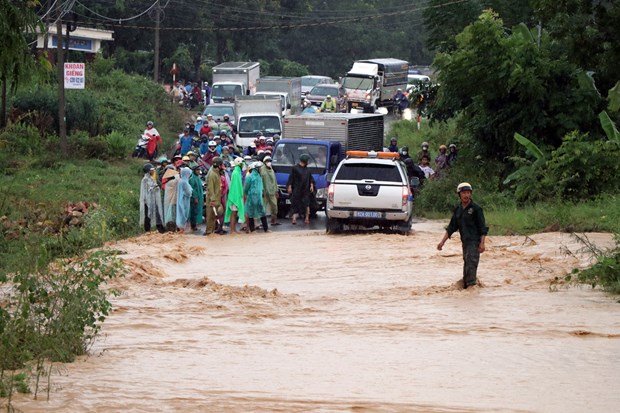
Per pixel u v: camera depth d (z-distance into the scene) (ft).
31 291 73.56
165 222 174.60
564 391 61.52
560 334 81.30
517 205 196.34
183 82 493.77
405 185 167.32
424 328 84.94
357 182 166.91
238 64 419.54
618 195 180.86
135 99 380.37
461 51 220.84
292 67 574.97
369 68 434.30
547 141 216.13
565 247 131.44
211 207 172.04
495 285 110.52
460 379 64.85
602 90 220.02
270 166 187.01
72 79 281.33
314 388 61.57
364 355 72.79
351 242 156.35
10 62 124.98
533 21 264.52
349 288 111.96
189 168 176.76
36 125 298.56
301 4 593.01
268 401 57.57
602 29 199.11
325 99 403.13
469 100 231.91
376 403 57.52
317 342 78.23
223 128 301.63
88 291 76.69
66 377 63.00
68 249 99.91
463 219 108.37
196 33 516.73
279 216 202.08
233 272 127.34
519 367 68.59
